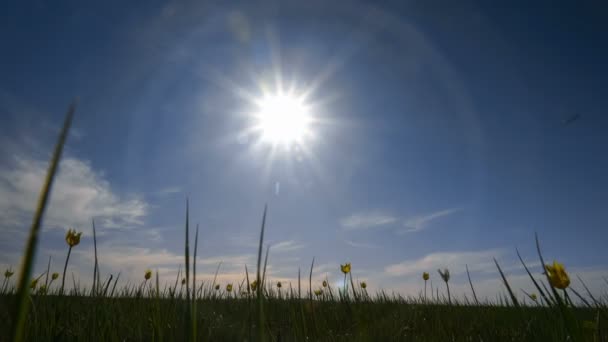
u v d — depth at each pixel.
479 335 3.53
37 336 2.35
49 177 0.46
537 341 2.78
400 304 5.63
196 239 1.28
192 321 1.18
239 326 3.57
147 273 3.74
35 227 0.45
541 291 1.63
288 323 3.85
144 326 2.96
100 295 2.55
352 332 3.84
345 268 4.82
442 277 3.36
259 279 1.14
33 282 2.58
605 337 2.02
